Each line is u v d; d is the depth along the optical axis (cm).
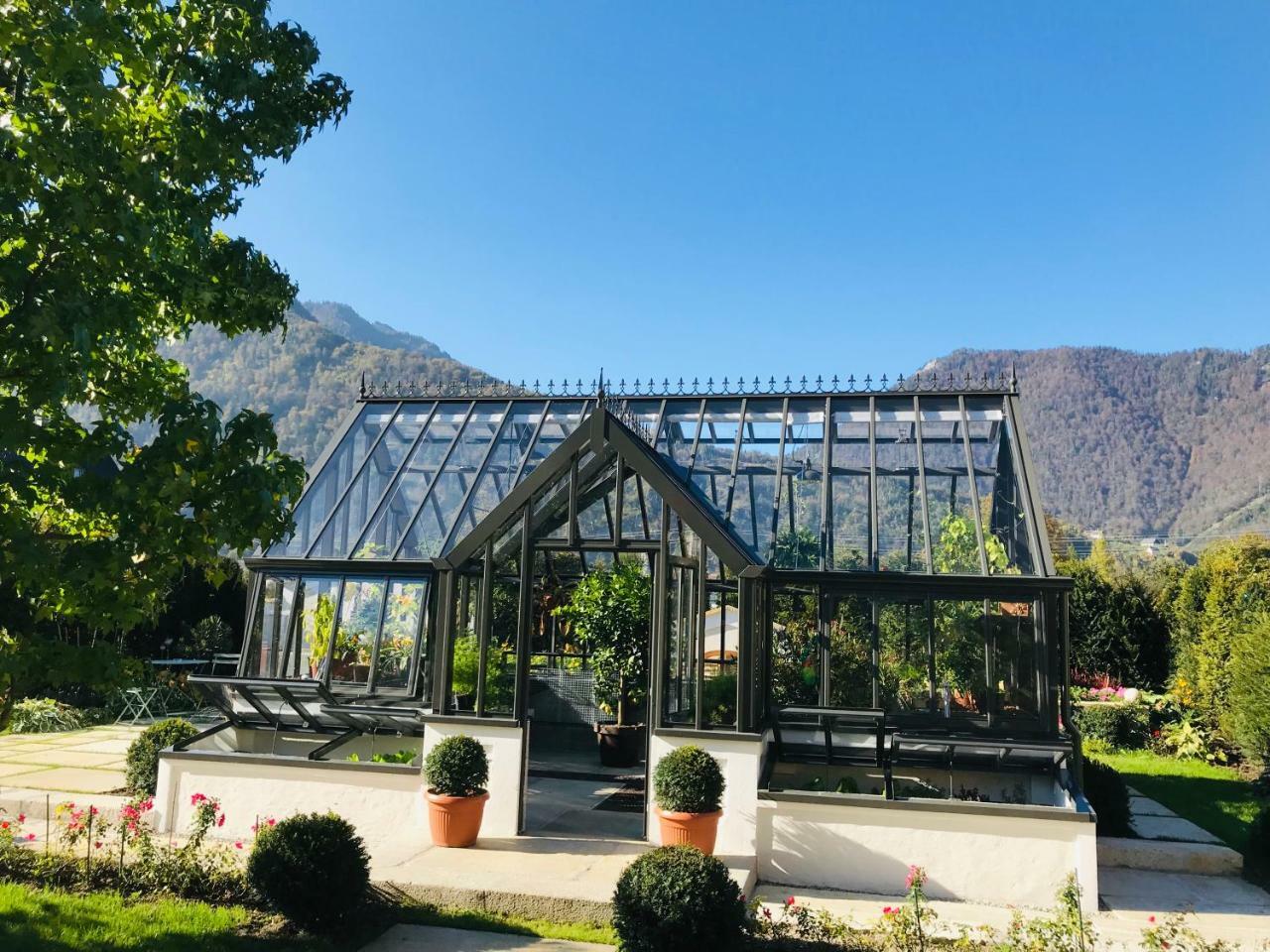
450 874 1022
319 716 1406
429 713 1267
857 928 924
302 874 855
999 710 1266
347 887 872
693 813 1090
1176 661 2388
